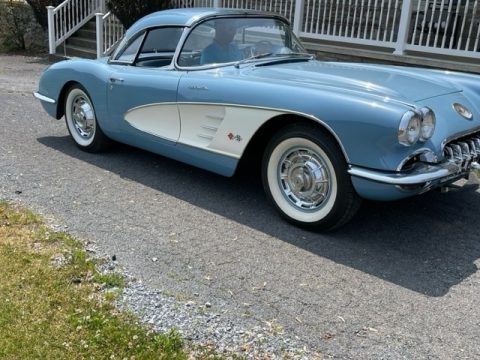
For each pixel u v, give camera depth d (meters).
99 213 4.25
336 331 2.85
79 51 13.56
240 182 5.09
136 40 5.15
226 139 4.23
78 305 2.90
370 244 3.88
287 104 3.80
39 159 5.58
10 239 3.62
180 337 2.68
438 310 3.08
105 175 5.18
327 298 3.16
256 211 4.41
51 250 3.49
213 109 4.27
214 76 4.36
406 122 3.34
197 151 4.49
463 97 4.22
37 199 4.46
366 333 2.84
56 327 2.70
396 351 2.71
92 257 3.47
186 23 4.71
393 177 3.42
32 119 7.32
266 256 3.65
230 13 4.93
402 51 8.62
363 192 3.61
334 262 3.60
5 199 4.38
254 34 4.99
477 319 3.01
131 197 4.64
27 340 2.60
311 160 3.91
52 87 5.98
